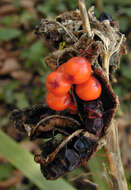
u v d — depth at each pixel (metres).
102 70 0.14
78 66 0.14
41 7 0.40
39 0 0.45
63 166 0.15
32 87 0.36
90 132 0.15
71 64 0.14
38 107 0.16
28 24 0.43
